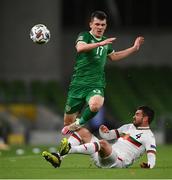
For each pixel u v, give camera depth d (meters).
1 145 62.34
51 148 61.31
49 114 82.94
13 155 48.44
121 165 31.86
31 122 82.38
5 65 86.19
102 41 32.91
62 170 31.08
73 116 35.22
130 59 92.81
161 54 93.69
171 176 28.05
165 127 81.19
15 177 27.91
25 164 37.25
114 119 85.25
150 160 31.62
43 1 86.06
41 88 85.50
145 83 90.12
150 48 93.44
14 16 85.88
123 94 88.31
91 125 79.44
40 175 28.62
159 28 94.31
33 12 86.00
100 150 31.28
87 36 33.72
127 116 85.69
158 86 90.31
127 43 93.56
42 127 82.44
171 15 94.75
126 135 32.28
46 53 86.31
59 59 87.31
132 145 31.98
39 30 34.78
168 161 39.91
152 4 95.06
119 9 94.25
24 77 86.31
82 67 33.84
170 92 89.94
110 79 89.38
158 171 30.05
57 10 86.88
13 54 86.12
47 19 86.19
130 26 94.25
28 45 86.00
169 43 93.81
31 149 59.25
